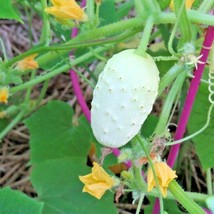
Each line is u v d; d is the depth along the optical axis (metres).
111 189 0.41
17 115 0.56
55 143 0.51
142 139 0.35
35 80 0.47
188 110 0.39
